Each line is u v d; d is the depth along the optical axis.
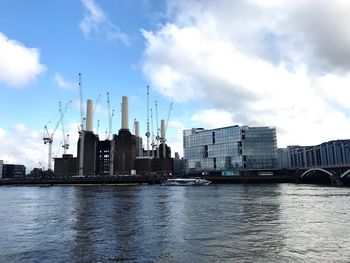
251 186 178.38
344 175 165.00
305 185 183.88
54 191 147.38
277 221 46.03
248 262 26.64
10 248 32.12
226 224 43.91
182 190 141.88
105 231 40.06
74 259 28.23
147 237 36.22
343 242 32.97
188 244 32.69
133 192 127.94
